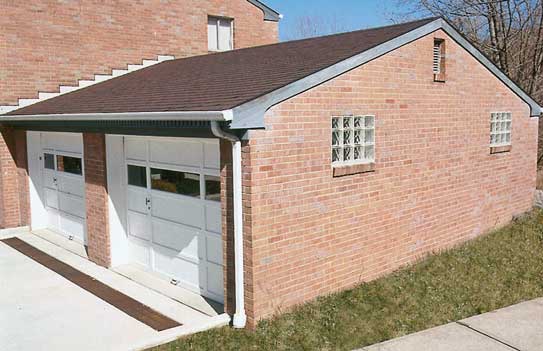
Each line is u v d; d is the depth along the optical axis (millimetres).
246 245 6438
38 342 6227
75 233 11211
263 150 6402
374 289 7652
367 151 7910
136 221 9070
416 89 8641
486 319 6855
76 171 10875
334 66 7176
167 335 6230
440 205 9328
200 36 14781
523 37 19453
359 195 7746
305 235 6996
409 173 8617
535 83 18828
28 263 9547
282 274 6754
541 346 6031
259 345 6074
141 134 7738
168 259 8438
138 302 7480
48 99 12188
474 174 10125
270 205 6531
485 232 10523
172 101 7461
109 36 13125
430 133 8992
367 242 7938
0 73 11688
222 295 7410
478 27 21203
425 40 8758
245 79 7762
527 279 8305
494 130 10672
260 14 16109
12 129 12195
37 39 12117
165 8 14047
